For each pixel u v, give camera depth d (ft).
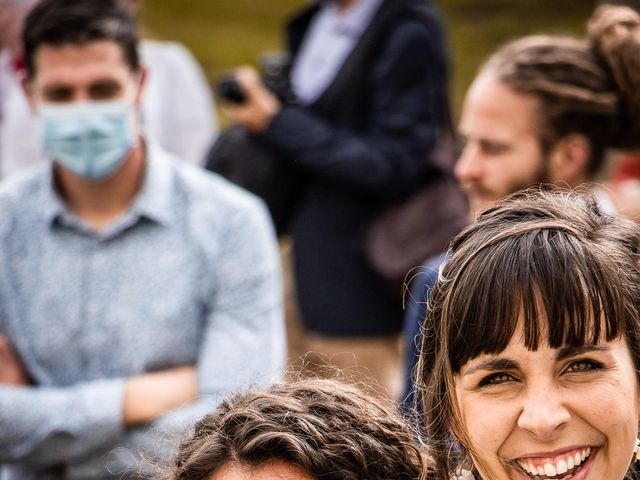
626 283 7.68
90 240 13.19
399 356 19.20
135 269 13.12
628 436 7.54
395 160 17.95
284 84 18.48
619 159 13.85
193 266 13.23
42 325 13.10
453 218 18.02
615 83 12.19
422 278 11.84
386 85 18.21
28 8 18.71
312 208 18.66
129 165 13.32
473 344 7.58
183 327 13.16
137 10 19.48
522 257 7.46
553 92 12.05
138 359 13.05
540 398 7.39
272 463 8.16
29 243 13.24
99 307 13.06
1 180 19.13
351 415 8.62
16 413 12.74
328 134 18.16
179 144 20.06
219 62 43.93
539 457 7.50
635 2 14.12
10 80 19.17
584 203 8.38
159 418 12.83
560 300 7.30
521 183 12.26
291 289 20.70
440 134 18.79
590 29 12.55
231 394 9.19
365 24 18.63
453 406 8.02
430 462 8.69
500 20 46.24
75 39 13.29
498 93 12.27
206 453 8.30
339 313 18.66
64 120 13.24
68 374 13.12
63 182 13.42
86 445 12.79
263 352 13.17
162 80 19.95
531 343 7.36
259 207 13.62
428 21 18.51
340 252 18.48
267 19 49.34
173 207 13.29
